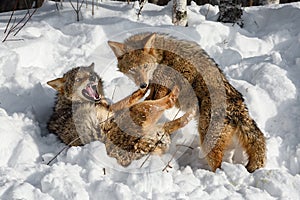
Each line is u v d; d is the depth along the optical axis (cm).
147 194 453
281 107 668
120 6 1017
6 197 428
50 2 1053
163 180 473
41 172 476
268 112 661
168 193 459
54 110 614
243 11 1011
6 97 635
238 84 692
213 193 468
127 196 437
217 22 920
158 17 947
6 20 937
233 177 510
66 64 754
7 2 1625
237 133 555
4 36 802
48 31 855
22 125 576
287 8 973
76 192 435
